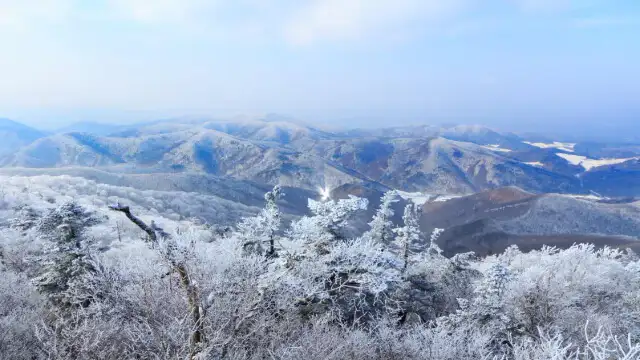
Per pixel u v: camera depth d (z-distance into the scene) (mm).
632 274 21469
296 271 11070
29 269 17969
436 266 24859
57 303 11555
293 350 6887
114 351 6340
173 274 7195
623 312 16594
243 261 8516
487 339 9422
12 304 10875
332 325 9328
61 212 13391
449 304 19797
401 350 8531
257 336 7070
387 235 20531
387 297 11688
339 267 11391
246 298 7121
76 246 13211
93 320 6984
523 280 14852
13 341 7840
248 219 14203
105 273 8109
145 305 6977
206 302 6297
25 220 16938
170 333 5930
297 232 13250
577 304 16516
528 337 11328
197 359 5375
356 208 12578
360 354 7785
